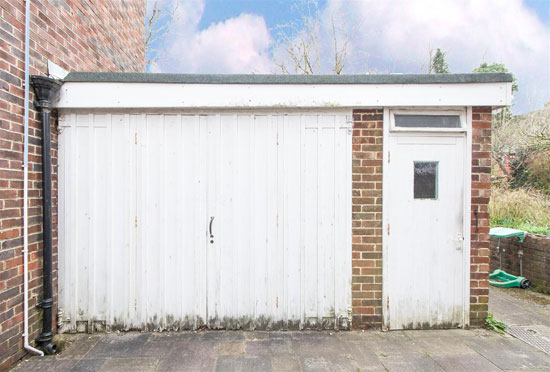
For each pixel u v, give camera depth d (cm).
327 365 299
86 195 364
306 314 370
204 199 370
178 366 298
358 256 371
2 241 282
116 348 329
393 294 371
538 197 877
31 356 312
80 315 362
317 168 371
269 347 331
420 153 372
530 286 522
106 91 354
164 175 368
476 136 371
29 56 313
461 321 373
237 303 369
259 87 360
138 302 366
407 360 308
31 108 321
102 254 365
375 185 371
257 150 371
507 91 356
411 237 372
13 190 296
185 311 368
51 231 336
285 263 370
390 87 359
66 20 370
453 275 373
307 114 371
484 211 372
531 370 291
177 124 368
